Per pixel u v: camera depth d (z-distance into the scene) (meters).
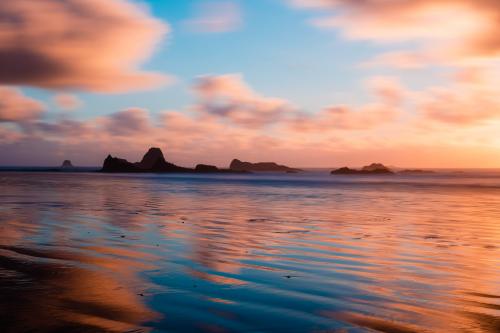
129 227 22.95
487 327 8.42
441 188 85.62
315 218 28.19
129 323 8.49
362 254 15.80
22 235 19.70
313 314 9.12
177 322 8.59
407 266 13.82
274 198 49.84
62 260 14.23
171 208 35.19
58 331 8.02
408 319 8.86
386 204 41.94
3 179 116.31
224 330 8.21
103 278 11.93
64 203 39.16
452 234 21.16
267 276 12.37
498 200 49.69
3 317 8.71
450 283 11.73
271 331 8.18
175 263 13.99
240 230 22.09
